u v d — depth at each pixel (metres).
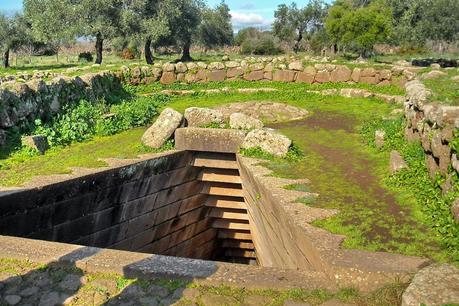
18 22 33.62
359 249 4.86
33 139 8.78
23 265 4.74
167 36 29.70
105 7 25.89
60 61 38.88
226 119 10.25
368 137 10.12
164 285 4.38
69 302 4.23
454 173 5.57
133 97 15.21
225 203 10.41
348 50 37.22
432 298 3.75
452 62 20.33
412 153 7.55
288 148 8.78
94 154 8.80
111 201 7.82
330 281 4.39
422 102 7.73
